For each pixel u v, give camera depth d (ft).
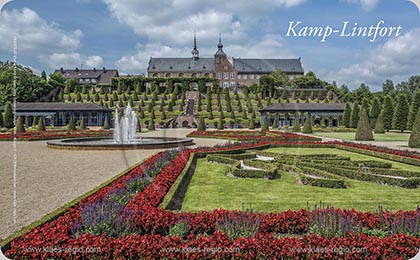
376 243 17.01
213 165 50.34
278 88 289.53
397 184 36.76
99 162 52.21
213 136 112.06
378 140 108.47
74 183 36.65
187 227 19.89
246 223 19.27
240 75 311.06
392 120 157.89
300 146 78.95
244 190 34.17
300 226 21.11
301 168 42.80
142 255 16.61
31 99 230.07
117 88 307.37
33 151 67.87
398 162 57.26
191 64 348.59
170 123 213.05
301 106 214.07
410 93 196.85
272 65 319.47
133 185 30.25
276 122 199.00
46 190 33.35
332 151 72.74
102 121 206.59
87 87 309.42
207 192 33.24
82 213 20.48
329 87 285.02
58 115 201.26
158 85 314.14
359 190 34.91
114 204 21.66
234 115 226.58
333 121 216.13
